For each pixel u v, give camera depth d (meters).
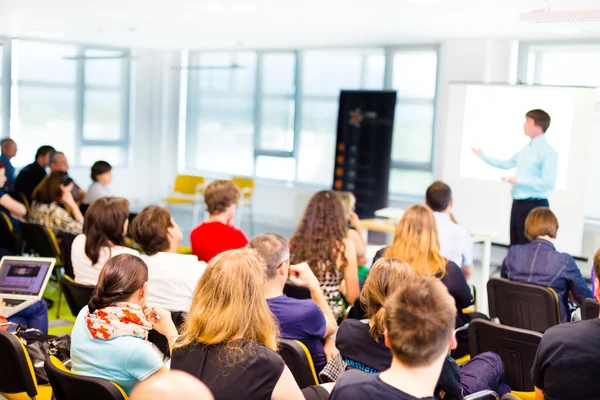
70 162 10.86
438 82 8.74
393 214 6.85
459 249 4.52
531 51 8.01
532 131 6.82
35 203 5.60
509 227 7.16
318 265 3.84
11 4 6.43
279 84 10.67
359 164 9.28
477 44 8.05
